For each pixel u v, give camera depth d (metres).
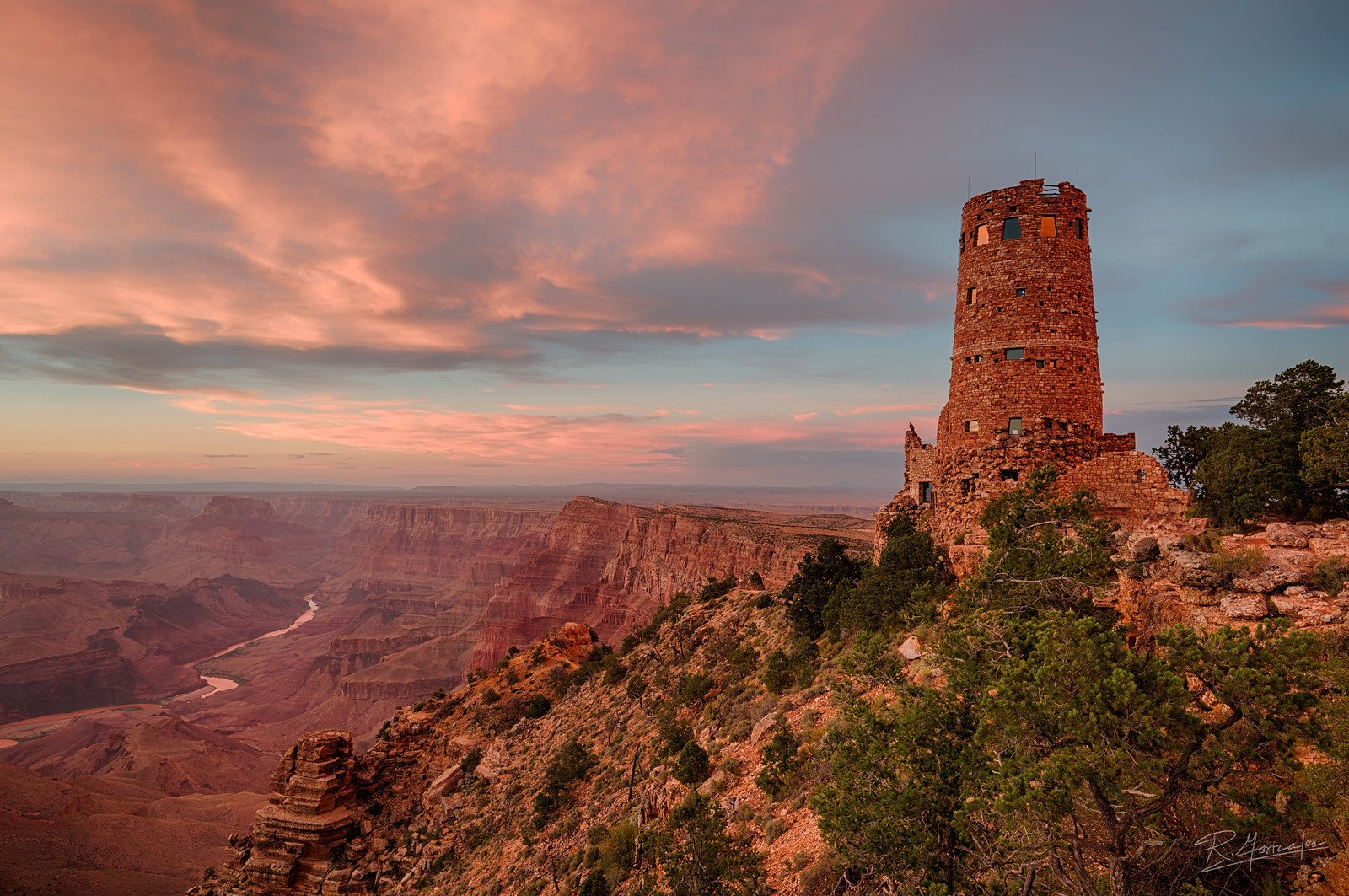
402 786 68.69
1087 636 10.78
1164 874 11.22
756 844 21.89
